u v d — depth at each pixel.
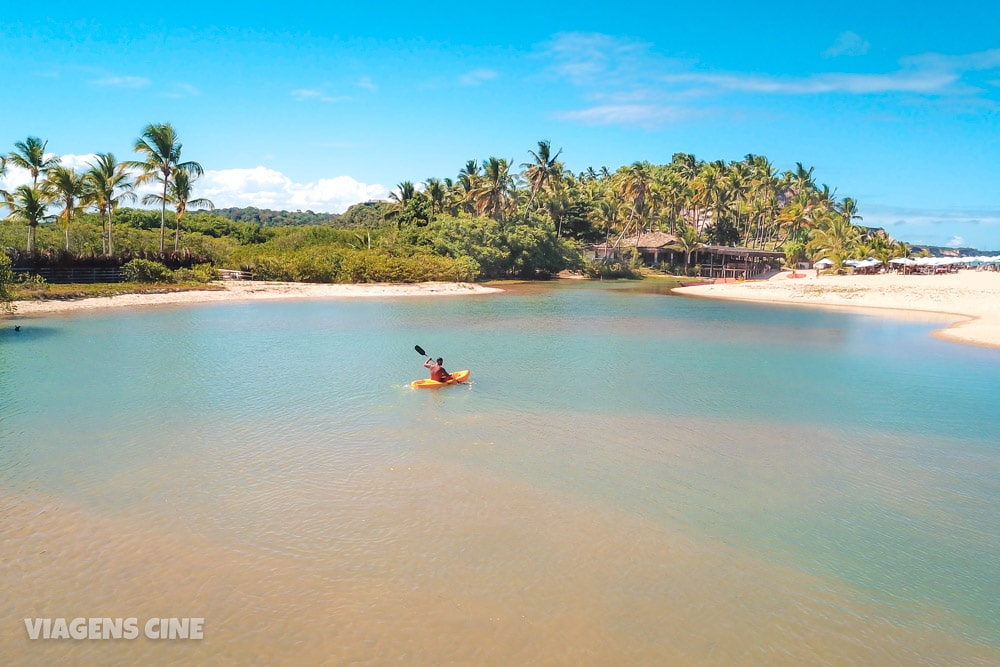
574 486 11.44
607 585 8.29
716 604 7.95
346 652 6.89
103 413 15.59
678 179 106.94
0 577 8.17
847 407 17.34
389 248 64.69
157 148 48.94
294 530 9.56
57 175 42.84
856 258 83.12
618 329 32.75
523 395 18.00
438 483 11.45
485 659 6.83
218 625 7.31
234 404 16.56
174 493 10.84
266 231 82.44
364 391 18.17
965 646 7.29
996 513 10.69
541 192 91.31
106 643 6.96
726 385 19.80
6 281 32.69
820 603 8.04
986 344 28.92
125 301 39.41
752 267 95.81
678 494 11.21
